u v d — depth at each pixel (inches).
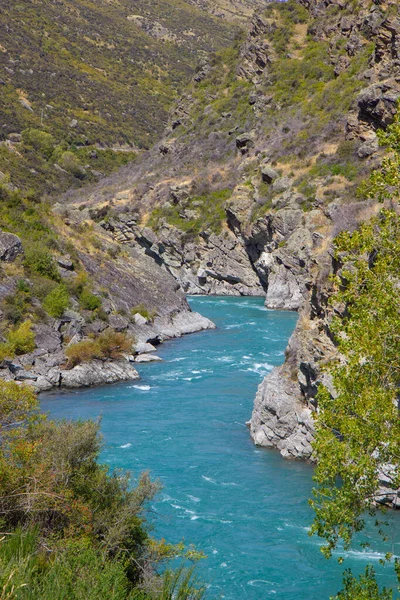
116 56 7854.3
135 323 2172.7
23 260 2044.8
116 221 3946.9
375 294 562.9
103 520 646.5
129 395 1555.1
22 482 592.4
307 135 3499.0
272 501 987.3
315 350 1132.5
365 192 611.2
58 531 596.1
